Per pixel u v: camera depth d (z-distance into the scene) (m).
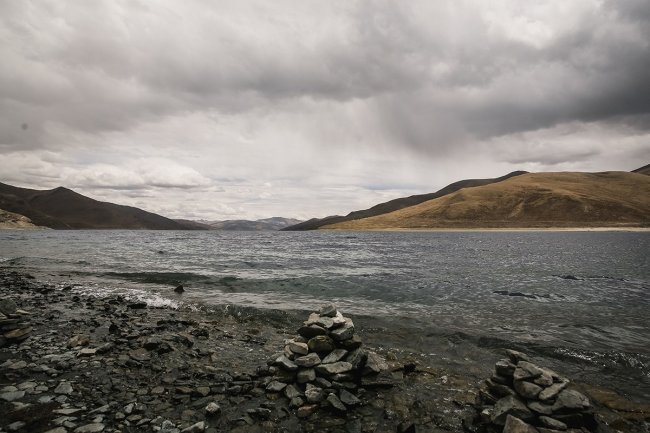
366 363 9.46
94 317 15.30
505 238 121.88
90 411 7.30
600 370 10.55
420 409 8.02
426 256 51.19
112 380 8.90
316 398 8.01
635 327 14.96
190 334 13.25
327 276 29.03
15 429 6.48
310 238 133.50
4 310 13.56
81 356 10.40
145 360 10.37
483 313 17.23
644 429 7.43
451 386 9.22
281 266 36.53
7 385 8.38
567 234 153.75
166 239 117.69
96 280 26.22
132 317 15.52
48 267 34.19
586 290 23.94
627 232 168.00
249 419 7.32
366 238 131.38
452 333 13.82
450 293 22.34
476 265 39.06
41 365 9.61
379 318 15.98
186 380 9.16
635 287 25.36
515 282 27.16
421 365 10.68
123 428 6.75
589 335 13.81
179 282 25.53
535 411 7.03
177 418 7.26
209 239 120.62
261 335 13.59
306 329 9.86
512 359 8.40
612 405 8.45
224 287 23.81
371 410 7.92
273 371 9.35
